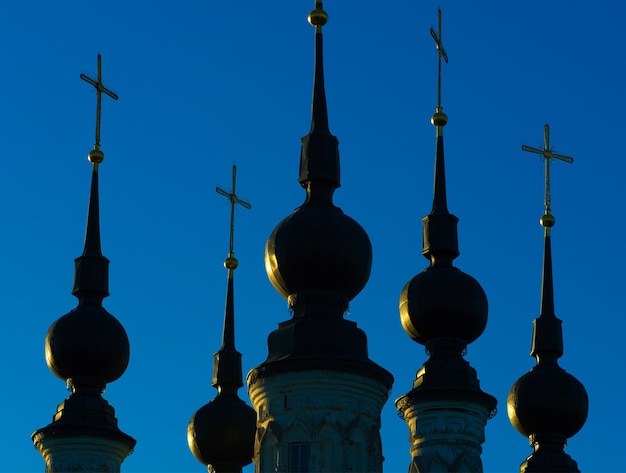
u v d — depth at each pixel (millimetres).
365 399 141750
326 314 144250
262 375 142125
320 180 148375
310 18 153000
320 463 139250
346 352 142500
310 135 149750
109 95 162875
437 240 150875
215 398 171125
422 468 143125
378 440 141750
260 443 141250
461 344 148375
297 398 140875
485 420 145875
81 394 150375
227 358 172875
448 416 144000
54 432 147500
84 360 150875
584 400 162500
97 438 147625
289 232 145000
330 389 140875
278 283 146000
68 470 146875
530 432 162875
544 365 164750
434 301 147625
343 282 145250
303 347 142375
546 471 160125
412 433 145125
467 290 148250
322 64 152000
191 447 169500
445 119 155625
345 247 144875
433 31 158750
